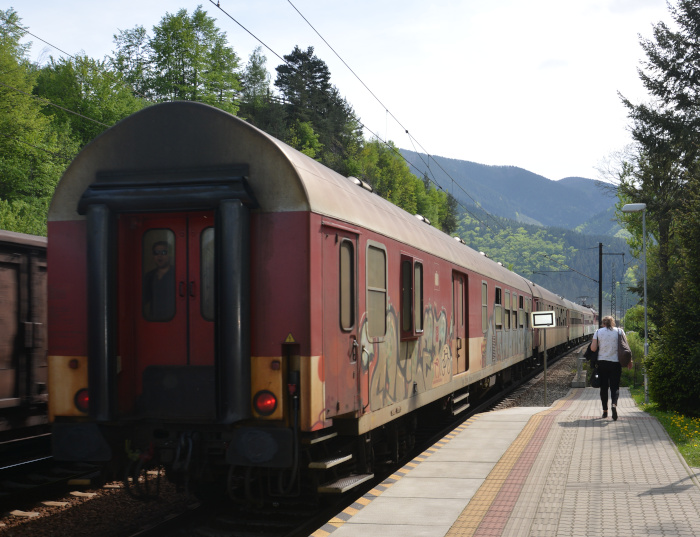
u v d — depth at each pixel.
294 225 5.62
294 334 5.55
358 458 7.12
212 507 6.88
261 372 5.55
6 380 8.24
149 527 6.40
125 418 5.73
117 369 5.71
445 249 11.03
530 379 24.91
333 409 5.95
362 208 7.12
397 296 8.08
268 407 5.51
